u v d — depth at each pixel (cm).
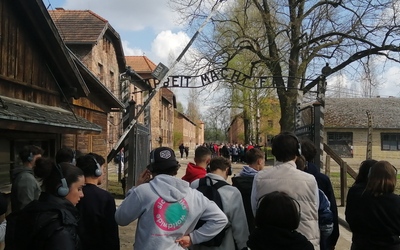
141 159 1648
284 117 2122
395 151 4316
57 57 940
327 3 2062
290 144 413
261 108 4047
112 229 416
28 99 872
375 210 405
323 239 459
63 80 1016
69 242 278
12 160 809
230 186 410
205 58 1975
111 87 3322
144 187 339
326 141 4372
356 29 2005
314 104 1342
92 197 411
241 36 2105
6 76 779
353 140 4341
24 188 498
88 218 405
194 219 335
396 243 404
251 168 503
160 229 324
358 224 418
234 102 3697
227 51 2105
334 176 2650
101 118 1504
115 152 1595
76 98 1080
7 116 588
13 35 809
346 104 4650
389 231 402
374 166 416
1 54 765
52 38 884
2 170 766
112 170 3103
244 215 402
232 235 396
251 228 469
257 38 2133
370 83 2075
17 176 510
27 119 650
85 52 2761
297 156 428
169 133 7212
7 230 316
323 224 447
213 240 380
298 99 1811
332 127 4328
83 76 1191
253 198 419
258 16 2217
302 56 2133
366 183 433
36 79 906
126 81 1728
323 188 480
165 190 334
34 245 278
